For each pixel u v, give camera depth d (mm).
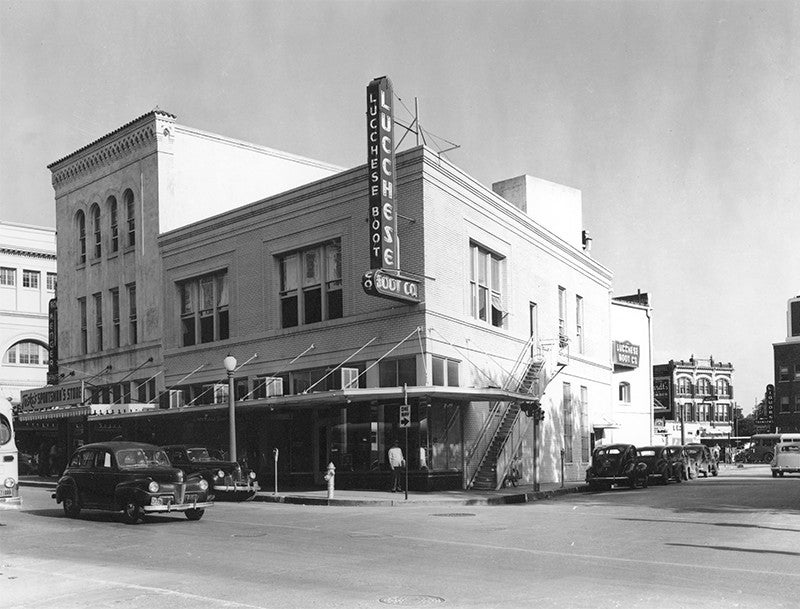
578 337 42500
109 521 19391
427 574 11141
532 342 35812
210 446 34438
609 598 9375
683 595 9531
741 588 9977
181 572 11609
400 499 24219
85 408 36875
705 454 46688
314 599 9469
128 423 37656
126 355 39625
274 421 32062
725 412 118875
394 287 26297
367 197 29266
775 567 11555
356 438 29297
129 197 40375
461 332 29703
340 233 30172
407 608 8906
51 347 45156
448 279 28969
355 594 9742
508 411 32750
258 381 32500
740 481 39094
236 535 16062
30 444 48219
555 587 10094
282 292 32531
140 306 38875
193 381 35562
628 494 28953
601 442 44312
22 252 62469
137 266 39156
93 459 19891
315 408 30531
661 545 13992
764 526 16953
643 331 57562
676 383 116312
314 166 44969
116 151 40781
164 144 38375
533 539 14984
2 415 18703
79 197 43812
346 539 15195
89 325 42531
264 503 25312
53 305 45375
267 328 32594
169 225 38281
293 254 32250
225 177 40656
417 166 27828
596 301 45219
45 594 10102
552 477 36969
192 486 19188
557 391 38344
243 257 33875
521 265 35312
